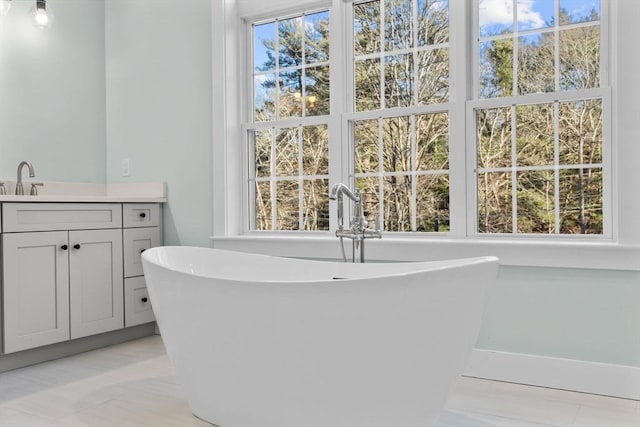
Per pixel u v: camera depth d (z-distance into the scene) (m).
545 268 2.33
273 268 2.55
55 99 3.34
